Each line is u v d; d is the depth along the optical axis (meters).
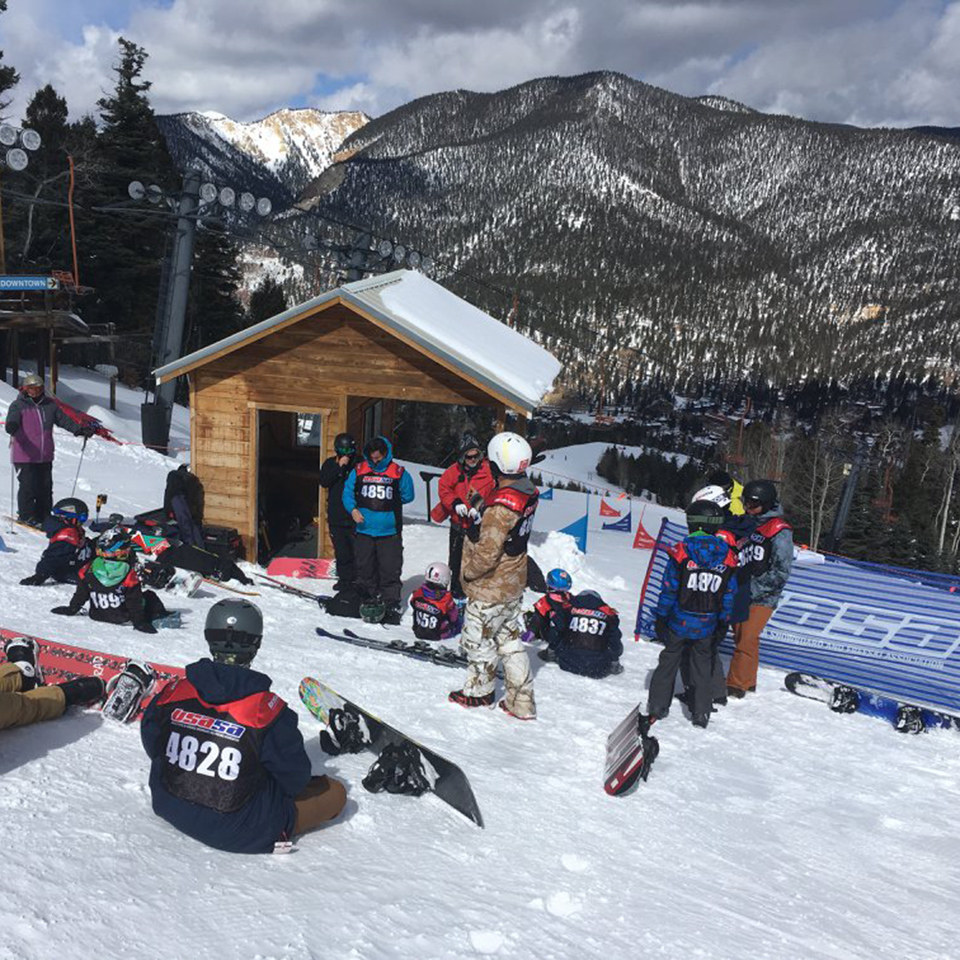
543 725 5.66
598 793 4.59
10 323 26.39
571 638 7.45
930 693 7.41
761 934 3.27
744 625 7.20
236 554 11.41
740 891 3.69
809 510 71.81
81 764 3.54
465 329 13.39
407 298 13.36
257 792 3.07
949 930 3.62
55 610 6.27
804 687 7.36
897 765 5.91
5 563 7.80
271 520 14.45
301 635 7.27
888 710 6.94
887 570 8.47
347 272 31.12
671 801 4.70
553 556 13.46
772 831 4.54
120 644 5.64
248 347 11.38
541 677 7.11
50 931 2.25
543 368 14.39
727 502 7.08
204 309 55.53
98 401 29.42
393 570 9.09
